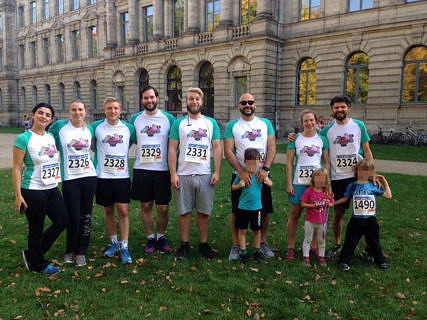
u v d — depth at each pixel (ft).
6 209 26.58
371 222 17.03
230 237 21.34
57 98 151.53
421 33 67.72
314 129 18.26
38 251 16.49
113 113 17.90
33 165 15.92
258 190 17.40
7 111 176.14
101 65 130.72
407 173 40.83
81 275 16.29
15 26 173.37
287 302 14.06
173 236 21.45
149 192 18.71
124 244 18.17
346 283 15.60
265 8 82.79
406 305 13.84
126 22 118.93
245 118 18.08
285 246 19.99
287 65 86.53
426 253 18.60
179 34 104.94
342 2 77.25
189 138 17.79
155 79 106.42
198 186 17.97
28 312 13.33
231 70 89.04
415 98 70.74
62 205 16.72
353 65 77.56
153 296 14.53
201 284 15.48
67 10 142.20
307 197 17.24
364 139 18.12
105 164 18.03
